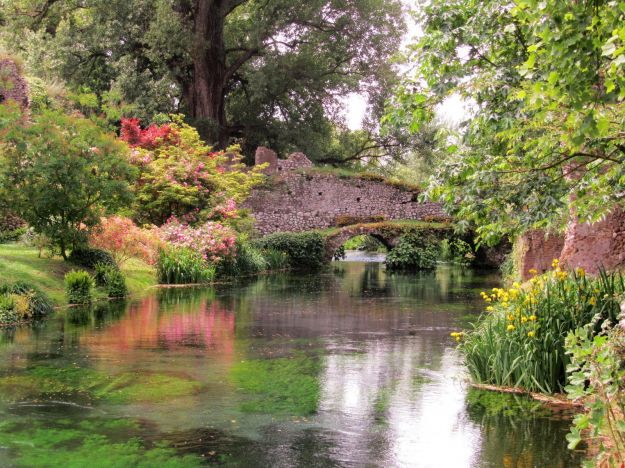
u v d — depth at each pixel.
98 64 35.53
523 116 6.79
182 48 33.81
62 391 8.16
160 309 15.32
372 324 13.69
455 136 7.23
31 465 5.84
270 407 7.59
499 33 7.34
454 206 7.10
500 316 9.09
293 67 38.91
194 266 21.83
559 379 8.16
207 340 11.58
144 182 24.17
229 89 41.19
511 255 24.44
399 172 54.69
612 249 10.71
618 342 4.98
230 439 6.52
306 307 16.36
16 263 15.98
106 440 6.47
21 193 15.76
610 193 6.72
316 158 42.50
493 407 7.57
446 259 37.22
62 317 13.73
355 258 41.72
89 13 35.19
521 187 6.69
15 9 35.03
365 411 7.43
